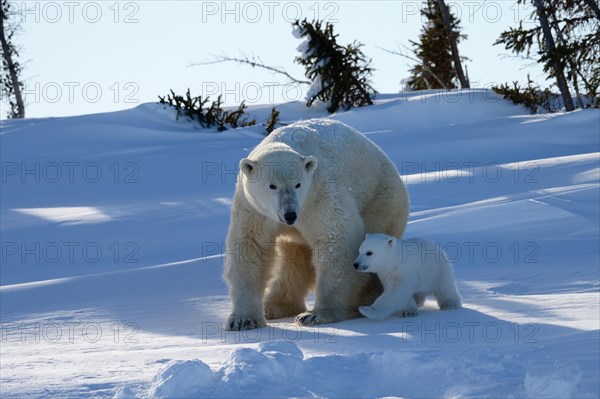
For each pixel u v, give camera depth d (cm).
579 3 3838
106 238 2008
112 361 663
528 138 3191
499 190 2023
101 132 3794
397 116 3994
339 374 554
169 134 3841
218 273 1317
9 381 568
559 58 3788
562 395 467
